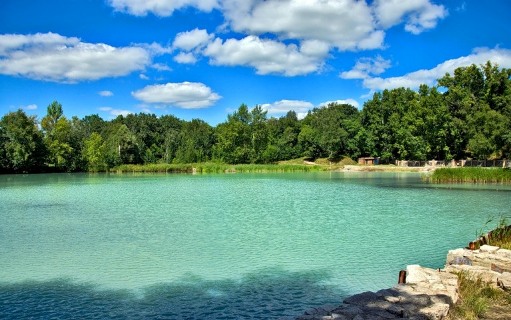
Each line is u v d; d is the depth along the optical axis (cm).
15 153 10794
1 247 2362
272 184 6994
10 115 11225
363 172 11175
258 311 1408
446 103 11569
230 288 1642
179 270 1895
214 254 2175
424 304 1098
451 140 11412
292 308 1434
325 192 5512
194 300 1517
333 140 14412
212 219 3312
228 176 9656
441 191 5506
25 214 3631
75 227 2980
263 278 1770
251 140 14112
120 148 12738
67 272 1878
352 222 3136
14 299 1544
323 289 1627
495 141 9212
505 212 3612
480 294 1221
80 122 18288
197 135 14975
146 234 2717
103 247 2350
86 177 9544
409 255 2139
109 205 4247
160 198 4897
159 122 17900
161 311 1416
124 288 1655
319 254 2164
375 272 1847
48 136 12319
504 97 11238
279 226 2977
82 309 1441
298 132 17000
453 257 1669
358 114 15625
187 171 11681
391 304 1102
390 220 3219
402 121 12850
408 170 11175
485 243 1942
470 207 3950
